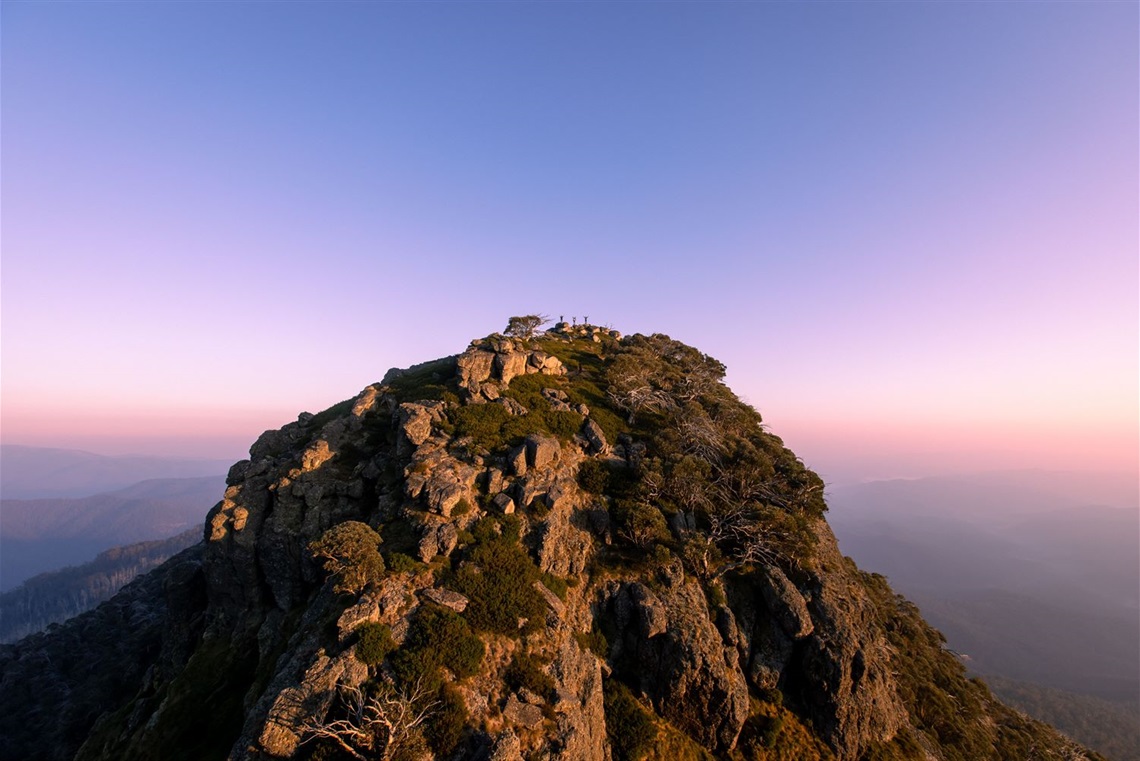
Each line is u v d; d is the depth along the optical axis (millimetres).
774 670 45375
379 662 33656
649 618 43312
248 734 31219
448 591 39750
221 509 52844
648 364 88000
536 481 51750
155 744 39188
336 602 38938
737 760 41031
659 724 41625
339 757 29328
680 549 49812
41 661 82250
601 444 60062
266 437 64875
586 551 48812
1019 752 61688
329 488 53250
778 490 60625
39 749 64125
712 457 62906
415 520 45719
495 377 69875
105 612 95125
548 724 34688
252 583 50000
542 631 40250
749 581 50188
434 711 32219
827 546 58469
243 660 45219
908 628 73062
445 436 56188
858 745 43938
